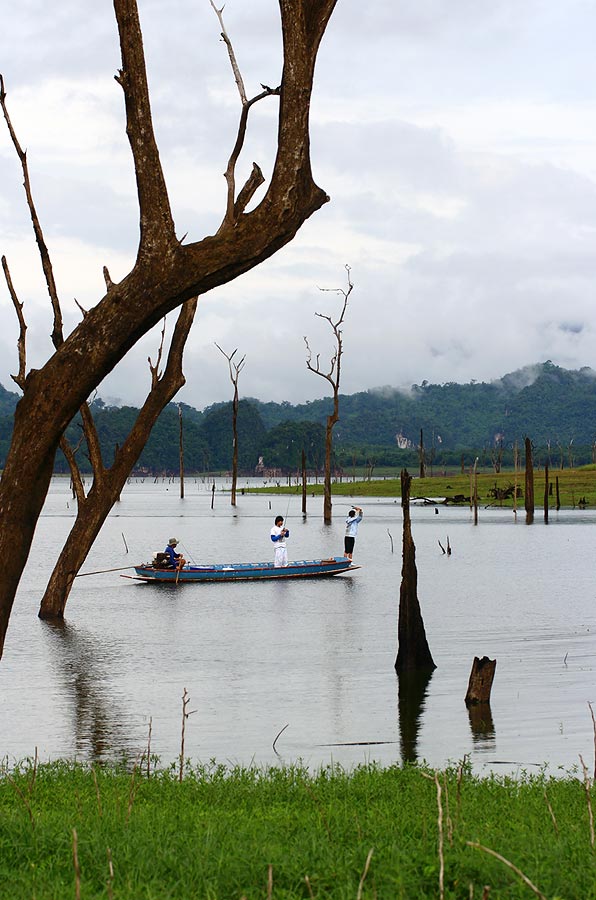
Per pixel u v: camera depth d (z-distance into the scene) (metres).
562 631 37.53
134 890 9.48
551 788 16.02
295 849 10.87
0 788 15.65
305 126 13.68
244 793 15.48
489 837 11.59
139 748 21.34
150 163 13.28
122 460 39.16
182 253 13.35
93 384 13.50
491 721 23.66
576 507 153.88
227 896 9.64
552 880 9.77
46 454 13.50
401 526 110.75
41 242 23.78
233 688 27.64
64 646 34.75
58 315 24.42
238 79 13.95
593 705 25.22
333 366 115.50
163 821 12.62
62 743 21.78
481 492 180.88
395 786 15.94
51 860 10.68
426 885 9.84
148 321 13.52
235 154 13.90
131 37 13.23
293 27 13.57
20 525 13.54
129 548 81.62
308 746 21.47
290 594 50.50
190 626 39.50
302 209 13.76
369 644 35.03
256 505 171.88
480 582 55.47
